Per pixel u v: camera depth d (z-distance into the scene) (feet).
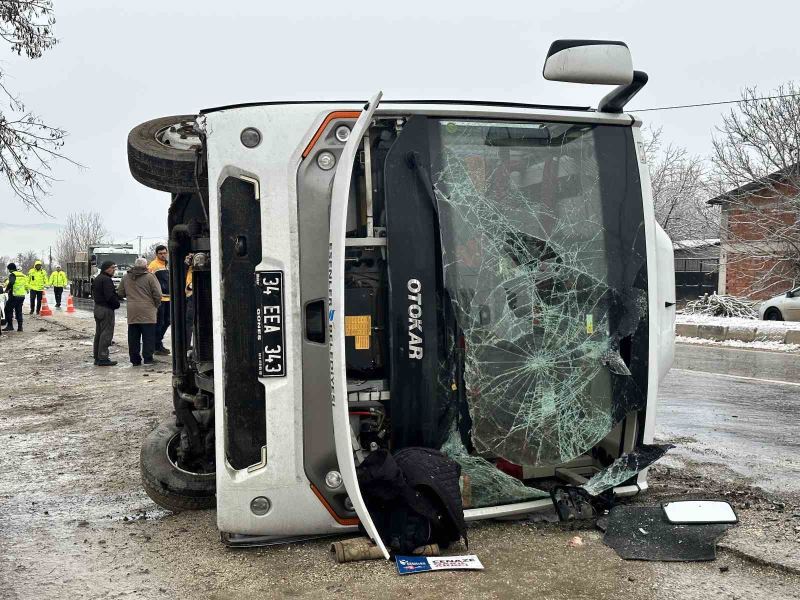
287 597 12.17
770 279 85.40
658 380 17.13
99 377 38.83
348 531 14.38
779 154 79.51
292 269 13.92
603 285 15.07
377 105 13.50
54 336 63.41
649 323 15.39
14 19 44.55
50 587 12.94
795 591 12.07
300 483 14.03
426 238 13.89
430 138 14.11
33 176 46.16
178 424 18.08
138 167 17.57
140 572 13.53
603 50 14.48
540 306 14.70
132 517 16.87
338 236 13.01
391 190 13.80
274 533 14.15
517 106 14.85
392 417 13.80
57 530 16.06
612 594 11.98
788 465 19.98
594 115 15.20
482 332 14.30
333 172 14.07
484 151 14.46
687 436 23.80
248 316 14.02
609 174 15.24
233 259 13.98
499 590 12.15
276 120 13.98
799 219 76.48
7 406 31.60
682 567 12.98
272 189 13.91
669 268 17.37
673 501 16.47
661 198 110.93
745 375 39.37
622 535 14.15
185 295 18.74
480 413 14.37
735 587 12.21
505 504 14.62
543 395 14.71
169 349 48.55
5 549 14.92
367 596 12.04
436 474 13.39
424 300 13.84
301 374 13.96
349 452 12.93
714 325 59.52
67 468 21.40
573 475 15.89
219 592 12.48
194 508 16.88
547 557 13.41
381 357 14.03
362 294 13.97
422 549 13.52
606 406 15.12
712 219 100.89
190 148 18.02
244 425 14.01
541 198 14.76
